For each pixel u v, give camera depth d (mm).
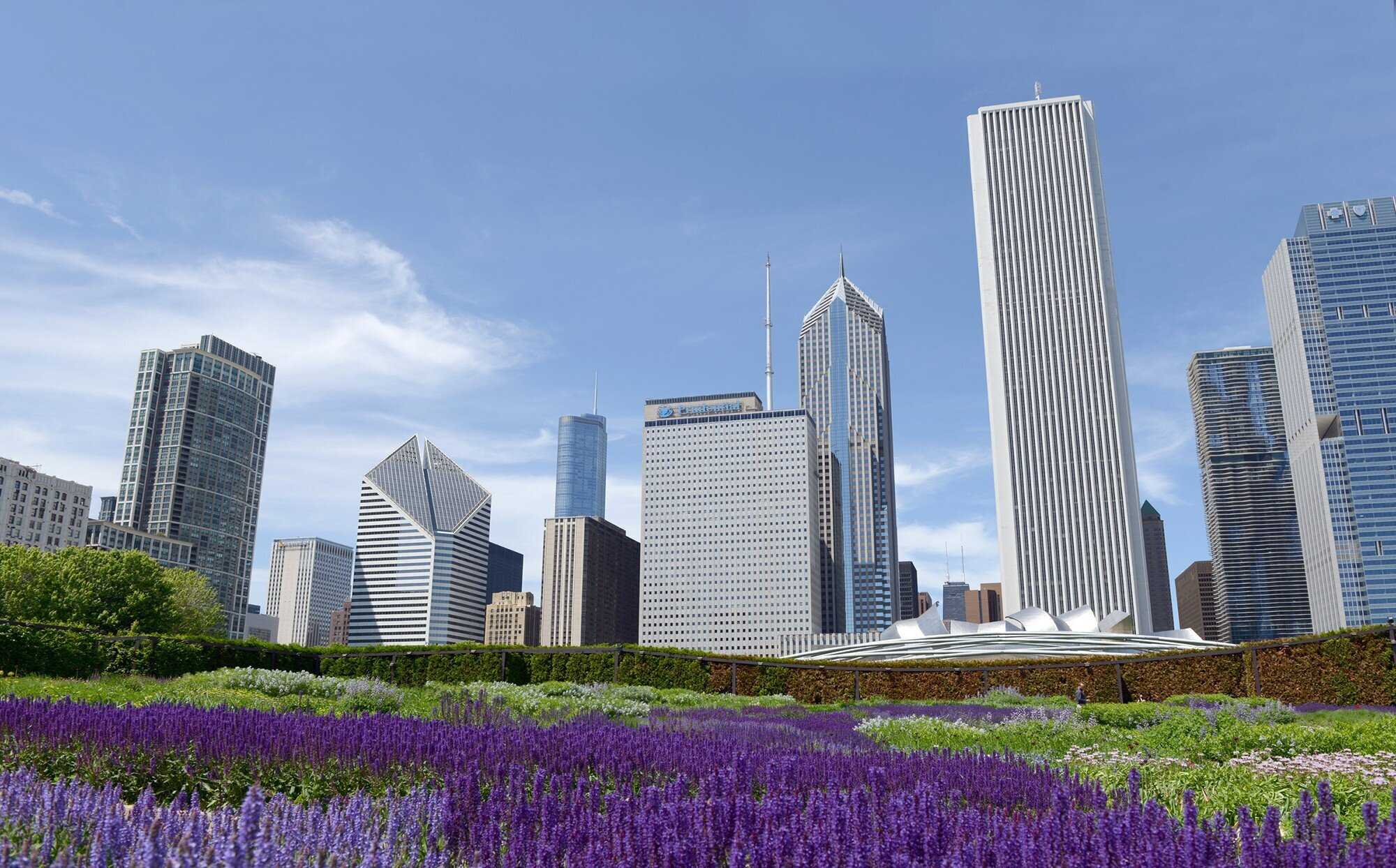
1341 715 22203
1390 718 16484
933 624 67250
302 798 8609
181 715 10750
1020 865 6191
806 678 36594
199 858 5289
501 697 23109
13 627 26047
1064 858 6160
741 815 7133
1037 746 16734
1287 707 23938
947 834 6945
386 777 9047
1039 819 7551
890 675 36469
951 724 20797
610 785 9352
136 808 6598
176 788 9078
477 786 7629
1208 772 11594
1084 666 34156
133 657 28766
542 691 27922
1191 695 27906
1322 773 11430
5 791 6980
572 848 6445
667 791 8602
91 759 9305
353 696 20547
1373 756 12820
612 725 15734
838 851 6320
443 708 18672
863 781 9617
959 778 9805
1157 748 15523
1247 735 15461
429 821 7086
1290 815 8352
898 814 7129
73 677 26062
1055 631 62156
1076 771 11375
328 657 35094
